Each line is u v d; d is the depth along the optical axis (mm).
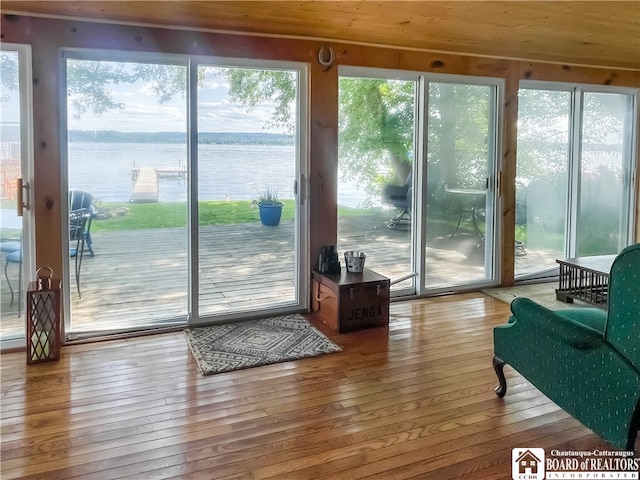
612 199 5312
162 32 3393
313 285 3965
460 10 3293
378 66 4047
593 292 4238
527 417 2428
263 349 3262
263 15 3277
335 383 2797
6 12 3045
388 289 3709
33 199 3221
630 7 3314
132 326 3574
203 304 3752
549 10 3338
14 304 3293
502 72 4531
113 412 2471
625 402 1827
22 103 3172
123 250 3520
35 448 2160
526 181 4875
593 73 4953
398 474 1989
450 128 4445
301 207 3949
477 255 4727
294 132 3883
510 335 2471
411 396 2643
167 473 1996
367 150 4188
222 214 3723
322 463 2061
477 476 1978
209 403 2566
